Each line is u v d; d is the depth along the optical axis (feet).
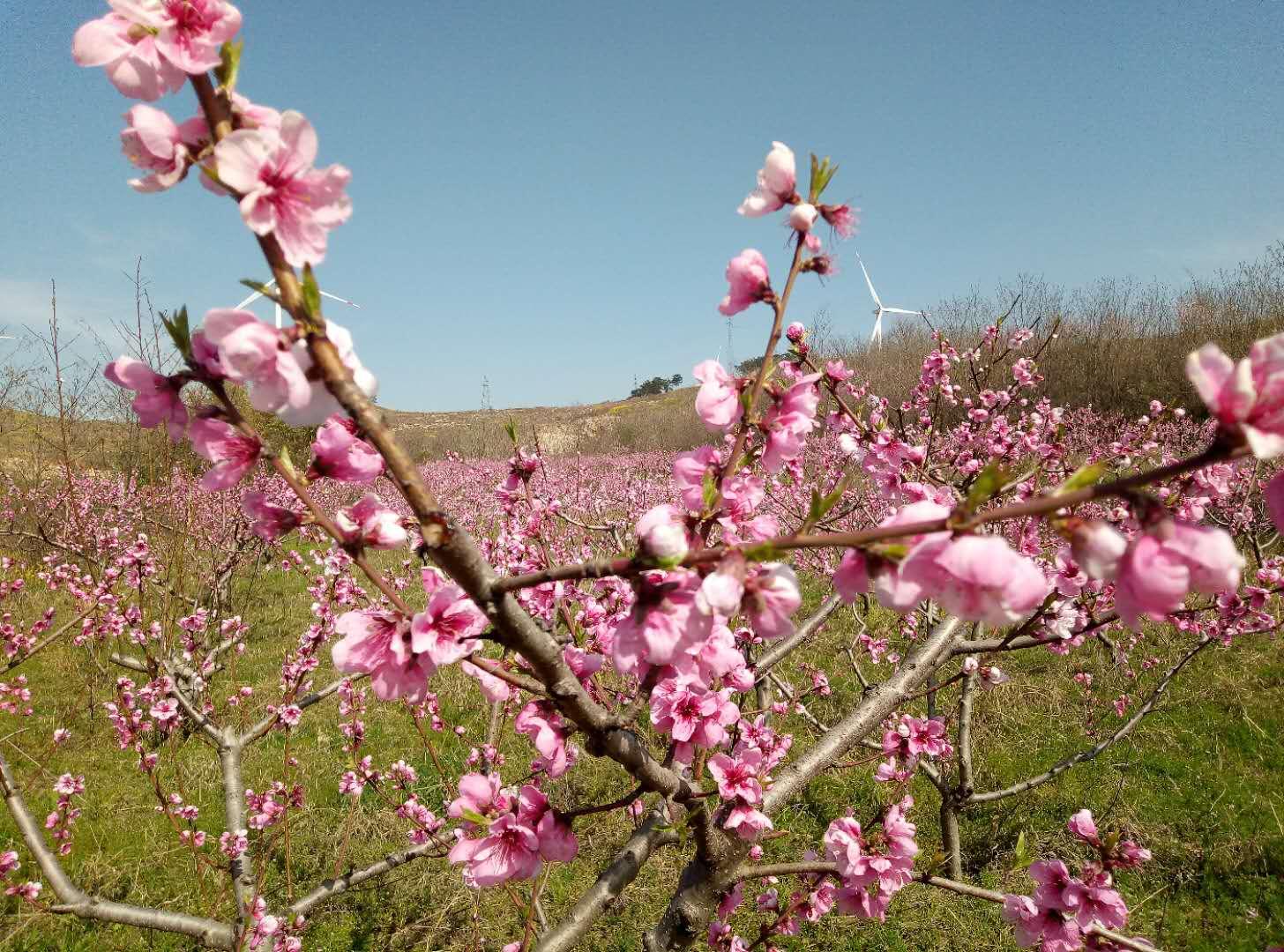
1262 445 2.22
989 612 2.65
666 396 121.19
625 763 4.11
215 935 9.62
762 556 2.88
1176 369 54.03
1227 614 11.64
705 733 5.32
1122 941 6.30
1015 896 6.90
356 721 14.56
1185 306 60.23
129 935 13.14
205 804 16.76
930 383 13.92
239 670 24.22
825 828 15.08
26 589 24.98
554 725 4.59
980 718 18.57
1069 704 18.93
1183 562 2.46
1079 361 59.52
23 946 12.69
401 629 3.39
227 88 2.83
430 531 2.80
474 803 4.61
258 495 3.39
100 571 19.10
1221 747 16.38
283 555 29.55
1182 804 14.93
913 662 8.13
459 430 89.10
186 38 2.79
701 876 5.92
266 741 19.71
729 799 5.77
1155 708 18.03
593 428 85.71
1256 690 18.15
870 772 16.62
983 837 14.88
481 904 13.42
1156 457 17.87
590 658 4.70
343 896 14.08
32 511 24.80
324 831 15.87
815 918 8.50
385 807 16.53
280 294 2.69
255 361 2.64
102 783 17.51
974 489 2.58
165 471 18.02
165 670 13.28
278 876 14.42
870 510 19.60
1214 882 12.94
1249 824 14.06
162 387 3.18
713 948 9.06
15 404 26.00
